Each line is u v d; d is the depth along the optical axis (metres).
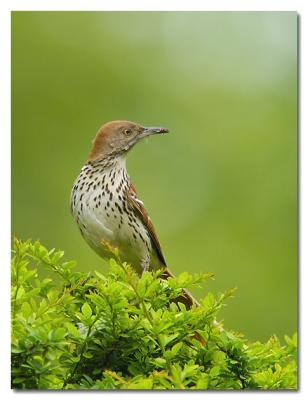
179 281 5.64
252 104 13.52
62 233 13.01
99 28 13.62
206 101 13.57
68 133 13.39
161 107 13.66
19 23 13.30
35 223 13.02
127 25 13.63
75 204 8.00
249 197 13.30
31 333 5.05
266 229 13.08
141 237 8.04
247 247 12.93
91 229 7.95
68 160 13.30
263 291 12.55
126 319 5.39
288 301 12.51
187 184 13.37
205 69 13.61
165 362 5.23
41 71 13.38
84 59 13.55
